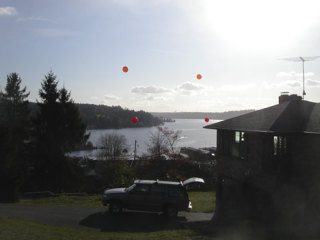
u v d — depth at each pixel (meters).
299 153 21.78
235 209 25.42
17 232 16.39
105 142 84.75
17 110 62.72
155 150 63.56
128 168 51.47
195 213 27.42
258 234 20.14
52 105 50.69
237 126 24.44
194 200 34.19
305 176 21.73
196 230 20.75
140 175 55.91
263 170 22.17
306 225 21.33
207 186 46.53
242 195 24.81
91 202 31.06
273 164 22.00
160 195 24.73
